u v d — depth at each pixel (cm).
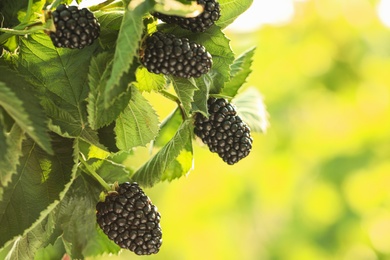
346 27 164
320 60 166
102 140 77
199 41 78
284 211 164
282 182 162
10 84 74
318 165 165
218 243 152
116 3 77
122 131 77
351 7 165
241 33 151
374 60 166
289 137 164
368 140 166
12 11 77
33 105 73
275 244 162
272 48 162
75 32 74
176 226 150
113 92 73
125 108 77
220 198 152
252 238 159
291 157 164
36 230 79
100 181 79
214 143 79
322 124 166
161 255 152
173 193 151
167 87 81
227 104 79
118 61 72
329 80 166
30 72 76
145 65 75
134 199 78
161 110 129
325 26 164
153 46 75
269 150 163
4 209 76
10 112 73
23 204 76
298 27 164
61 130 76
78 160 78
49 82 76
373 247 166
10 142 74
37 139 73
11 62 76
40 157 76
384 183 164
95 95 75
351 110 167
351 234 164
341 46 165
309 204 164
